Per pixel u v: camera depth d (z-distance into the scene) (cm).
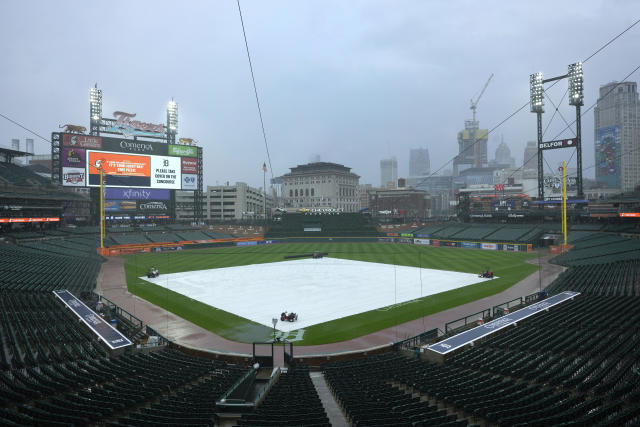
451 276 6112
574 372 1989
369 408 1645
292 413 1608
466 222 13238
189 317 3928
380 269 6950
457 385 1947
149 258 8544
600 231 9125
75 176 9556
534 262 7438
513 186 18850
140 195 10825
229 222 14288
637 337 2464
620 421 1352
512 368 2141
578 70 10012
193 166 11638
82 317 3275
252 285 5531
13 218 7638
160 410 1634
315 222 14350
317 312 4109
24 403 1636
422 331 3444
